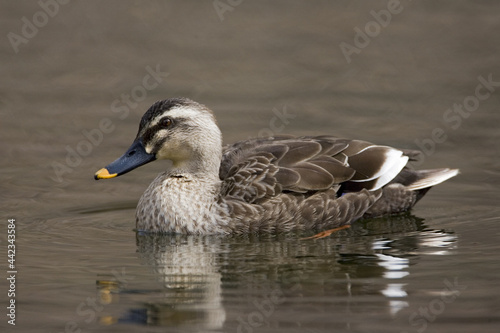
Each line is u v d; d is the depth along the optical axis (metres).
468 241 13.78
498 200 16.05
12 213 15.38
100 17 24.89
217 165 14.73
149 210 14.58
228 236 14.20
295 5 25.80
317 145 14.73
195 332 10.46
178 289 11.84
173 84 21.70
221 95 21.16
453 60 22.80
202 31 24.31
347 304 11.20
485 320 10.66
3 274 12.47
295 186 14.21
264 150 14.73
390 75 22.25
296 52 23.34
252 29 24.64
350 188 14.68
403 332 10.34
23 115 20.22
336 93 21.33
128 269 12.68
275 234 14.27
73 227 14.79
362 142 14.98
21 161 17.95
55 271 12.59
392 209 15.18
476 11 25.36
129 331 10.56
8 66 22.66
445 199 16.16
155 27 24.59
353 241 13.90
